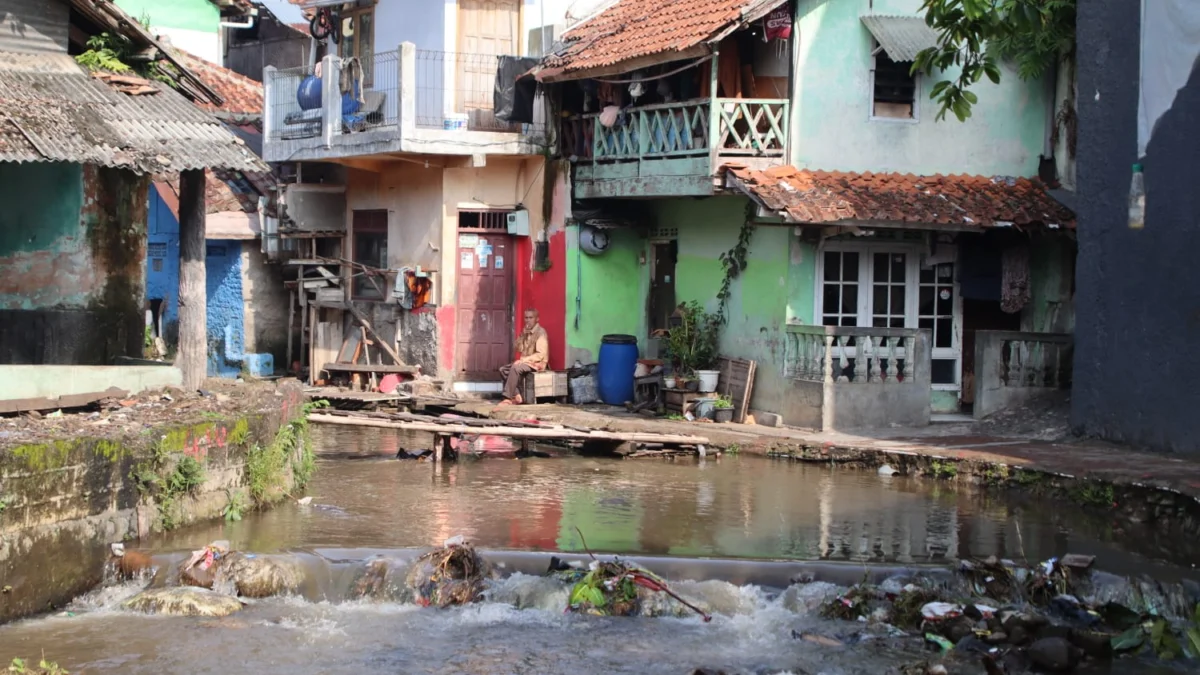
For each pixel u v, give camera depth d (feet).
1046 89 62.59
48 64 46.60
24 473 32.60
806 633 33.22
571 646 32.37
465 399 68.13
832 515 43.50
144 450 37.32
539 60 69.82
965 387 62.08
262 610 34.58
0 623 32.17
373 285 75.77
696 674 30.14
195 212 47.47
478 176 71.56
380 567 36.11
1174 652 32.19
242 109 86.22
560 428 55.31
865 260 60.34
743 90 61.67
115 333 49.96
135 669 30.01
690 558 36.96
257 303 79.00
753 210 61.52
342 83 71.72
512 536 40.14
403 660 31.24
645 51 60.75
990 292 61.57
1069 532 41.19
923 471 50.31
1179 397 46.73
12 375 39.19
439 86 71.10
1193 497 40.04
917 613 33.91
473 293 72.38
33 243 47.88
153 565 35.63
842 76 59.98
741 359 62.28
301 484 47.50
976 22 44.37
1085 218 51.34
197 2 94.89
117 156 41.83
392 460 54.85
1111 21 49.85
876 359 57.31
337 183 78.89
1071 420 52.47
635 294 71.67
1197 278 45.80
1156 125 47.44
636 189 63.93
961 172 61.87
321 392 68.08
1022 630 32.53
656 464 53.93
